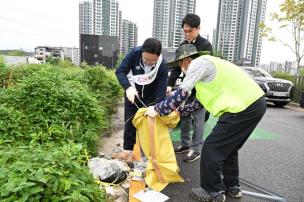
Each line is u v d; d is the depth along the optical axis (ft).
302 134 21.42
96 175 10.37
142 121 11.10
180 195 10.68
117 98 26.35
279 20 47.80
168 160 11.23
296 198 10.93
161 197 10.19
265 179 12.56
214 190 9.86
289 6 44.96
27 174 6.68
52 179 6.90
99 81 23.49
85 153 11.03
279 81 37.24
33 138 11.11
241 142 9.96
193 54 10.28
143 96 13.15
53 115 13.48
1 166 7.28
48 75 16.14
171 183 11.56
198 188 10.77
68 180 6.96
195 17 13.41
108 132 18.34
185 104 11.65
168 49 26.08
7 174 6.72
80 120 13.87
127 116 13.53
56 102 13.89
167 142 11.29
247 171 13.41
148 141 11.11
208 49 13.69
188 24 13.42
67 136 12.28
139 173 11.39
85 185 7.48
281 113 32.01
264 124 24.75
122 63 12.82
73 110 14.05
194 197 10.48
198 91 9.76
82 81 22.76
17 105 13.91
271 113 31.73
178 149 15.30
